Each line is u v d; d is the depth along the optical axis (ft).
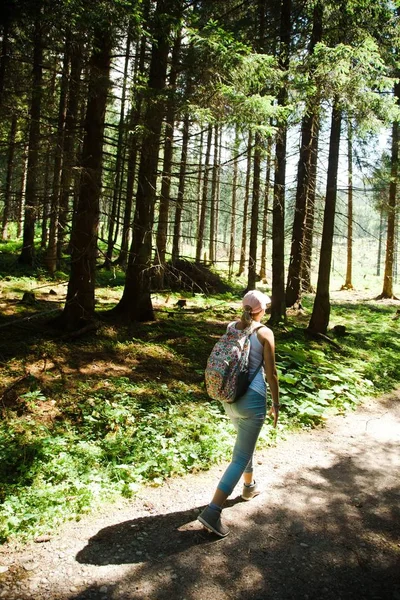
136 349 27.30
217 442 16.63
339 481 14.92
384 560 10.83
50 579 9.59
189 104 25.46
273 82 30.27
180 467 14.88
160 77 31.12
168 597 9.26
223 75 26.21
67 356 24.53
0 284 43.42
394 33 34.71
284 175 37.83
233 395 11.48
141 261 33.04
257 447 17.19
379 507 13.33
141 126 25.32
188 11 29.76
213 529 11.28
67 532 11.30
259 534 11.64
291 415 20.68
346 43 34.78
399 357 35.06
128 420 17.72
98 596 9.18
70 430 16.84
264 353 12.00
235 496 13.61
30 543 10.77
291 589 9.69
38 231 84.17
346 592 9.68
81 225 27.81
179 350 28.60
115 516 12.14
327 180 35.60
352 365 30.37
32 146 29.12
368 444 18.51
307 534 11.76
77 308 28.43
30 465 13.91
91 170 25.81
